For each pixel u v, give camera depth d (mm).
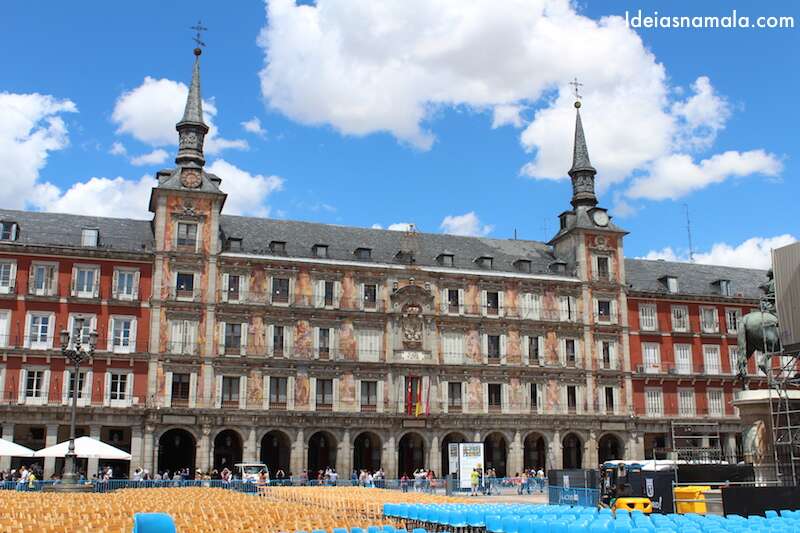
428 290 77250
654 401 83438
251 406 70562
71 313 68000
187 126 75750
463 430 75688
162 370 68750
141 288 70062
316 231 80625
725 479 38531
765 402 39562
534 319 80312
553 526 23172
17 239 68500
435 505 30859
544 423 77938
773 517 26500
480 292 79500
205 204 72688
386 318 75875
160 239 70812
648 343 84625
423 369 75625
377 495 39750
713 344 86938
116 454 50938
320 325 74000
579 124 89875
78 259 69062
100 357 67500
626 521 24188
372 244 80750
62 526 21641
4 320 66312
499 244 87750
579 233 83812
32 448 65812
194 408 68438
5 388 65062
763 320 40562
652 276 89750
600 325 82375
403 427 73812
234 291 72250
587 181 87312
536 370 79062
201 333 70438
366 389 74188
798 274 38969
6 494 36812
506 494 62062
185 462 71750
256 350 71688
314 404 72312
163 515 20438
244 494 43250
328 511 31312
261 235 77375
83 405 66125
